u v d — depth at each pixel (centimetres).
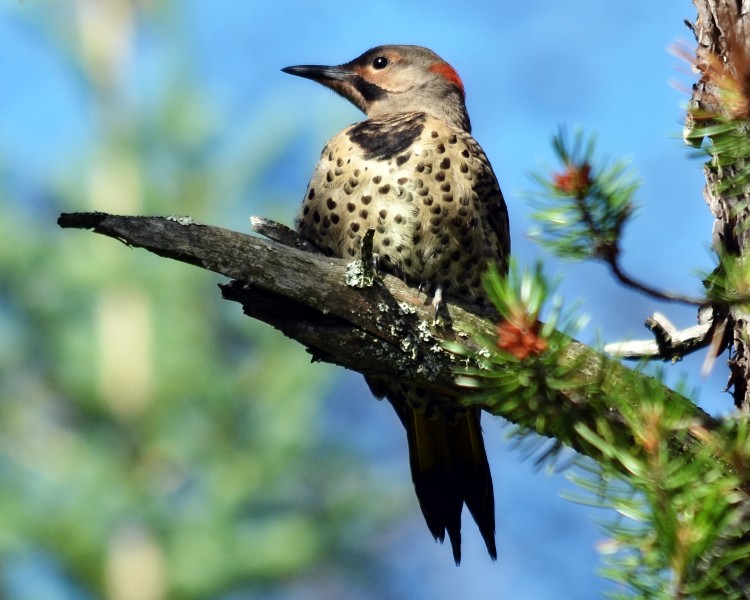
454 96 1152
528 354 570
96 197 1272
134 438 1185
